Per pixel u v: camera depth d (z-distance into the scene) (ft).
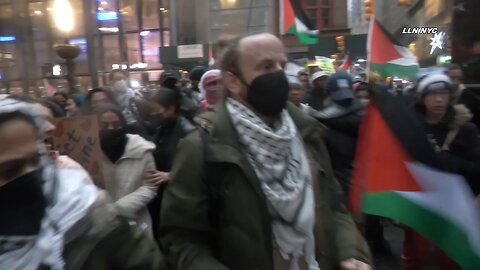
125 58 110.93
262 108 6.07
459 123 12.39
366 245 6.63
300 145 6.36
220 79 6.45
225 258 5.90
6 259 4.31
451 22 20.47
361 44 71.61
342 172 13.56
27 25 72.43
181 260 5.88
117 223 5.13
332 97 14.32
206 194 5.96
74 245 4.76
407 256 11.59
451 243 7.30
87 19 75.82
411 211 7.45
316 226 6.25
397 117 7.82
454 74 17.75
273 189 5.89
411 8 41.73
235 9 109.19
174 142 13.32
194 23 110.73
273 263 5.94
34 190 4.45
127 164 11.33
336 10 118.93
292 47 62.03
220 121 6.06
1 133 4.31
